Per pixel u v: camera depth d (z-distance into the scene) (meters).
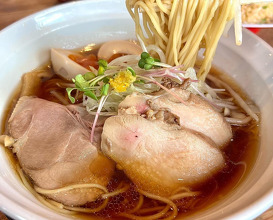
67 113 0.17
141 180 0.16
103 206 0.15
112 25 0.24
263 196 0.12
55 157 0.15
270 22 0.26
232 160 0.17
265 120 0.18
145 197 0.16
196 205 0.15
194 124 0.16
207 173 0.16
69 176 0.15
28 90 0.20
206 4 0.17
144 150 0.15
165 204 0.15
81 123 0.17
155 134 0.15
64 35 0.23
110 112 0.17
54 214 0.12
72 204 0.15
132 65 0.19
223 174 0.16
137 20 0.19
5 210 0.11
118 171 0.16
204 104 0.16
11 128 0.17
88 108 0.18
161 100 0.16
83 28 0.23
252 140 0.18
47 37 0.22
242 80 0.21
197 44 0.18
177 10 0.17
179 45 0.18
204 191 0.16
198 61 0.22
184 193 0.16
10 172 0.15
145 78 0.17
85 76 0.18
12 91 0.20
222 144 0.17
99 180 0.15
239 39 0.17
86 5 0.23
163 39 0.19
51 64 0.23
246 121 0.19
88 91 0.17
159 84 0.16
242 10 0.26
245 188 0.14
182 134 0.15
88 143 0.16
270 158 0.15
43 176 0.15
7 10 0.26
